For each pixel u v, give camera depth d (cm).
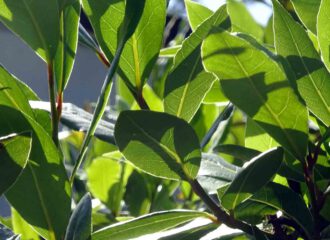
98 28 55
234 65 49
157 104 83
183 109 55
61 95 56
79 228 51
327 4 52
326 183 55
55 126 54
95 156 89
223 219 52
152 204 84
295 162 54
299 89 53
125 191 85
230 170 57
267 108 50
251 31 84
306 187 57
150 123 49
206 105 80
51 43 55
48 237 54
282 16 53
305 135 51
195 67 55
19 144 50
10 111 53
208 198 52
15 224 64
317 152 52
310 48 53
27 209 54
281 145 51
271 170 49
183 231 54
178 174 52
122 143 50
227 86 49
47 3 55
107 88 51
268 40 82
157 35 56
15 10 55
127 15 52
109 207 85
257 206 53
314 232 52
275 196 53
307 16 57
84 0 56
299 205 52
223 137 82
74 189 88
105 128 59
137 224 53
